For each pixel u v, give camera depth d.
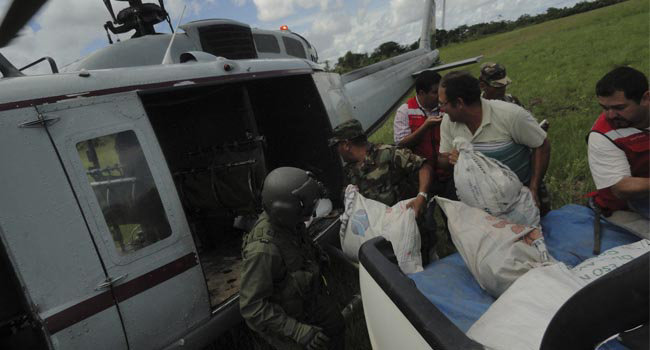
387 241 1.87
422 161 2.38
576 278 1.25
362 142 2.51
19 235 1.68
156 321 2.08
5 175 1.67
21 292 1.74
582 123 5.65
